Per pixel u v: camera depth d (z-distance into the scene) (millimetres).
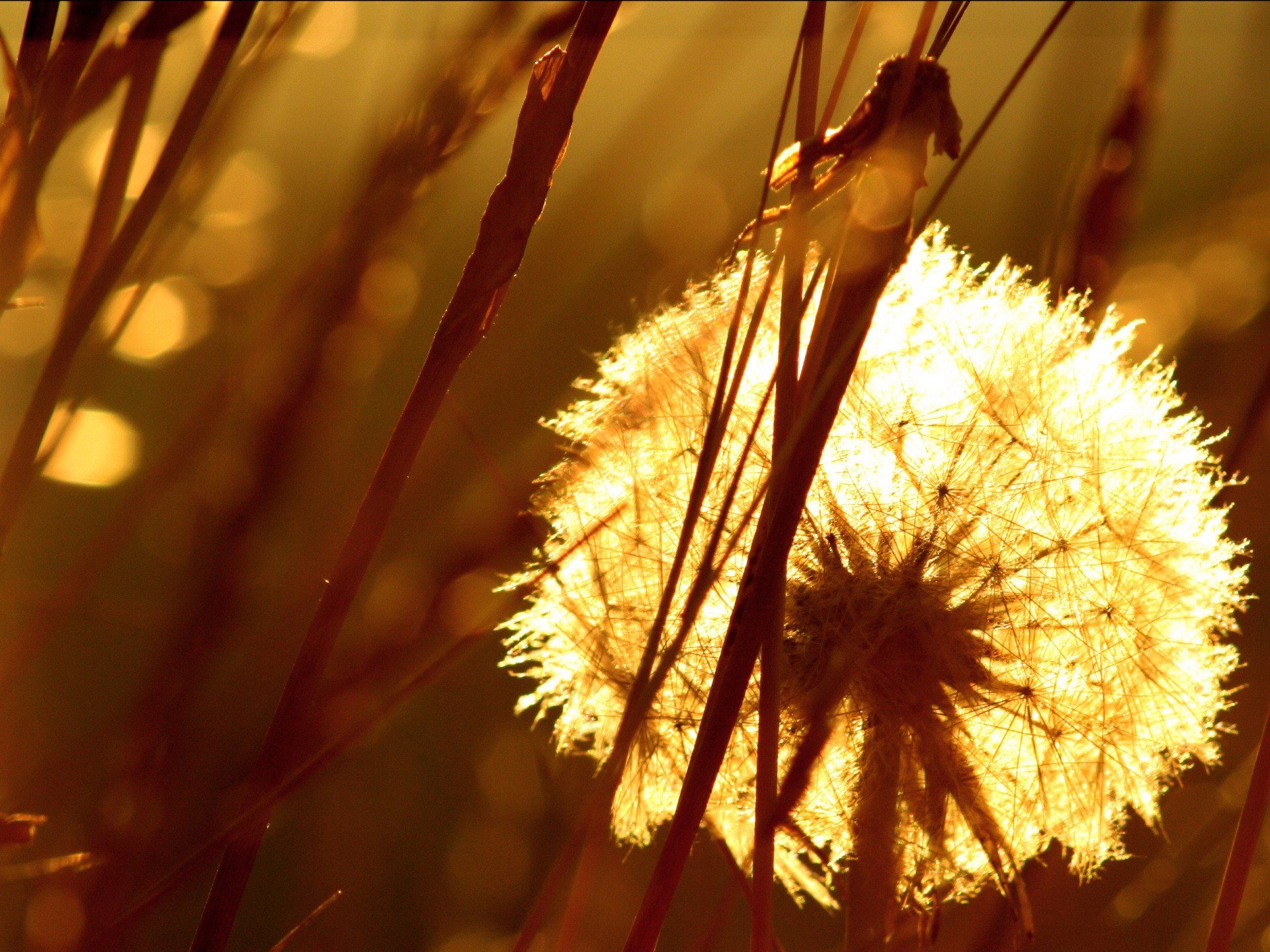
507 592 432
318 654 416
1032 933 426
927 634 434
